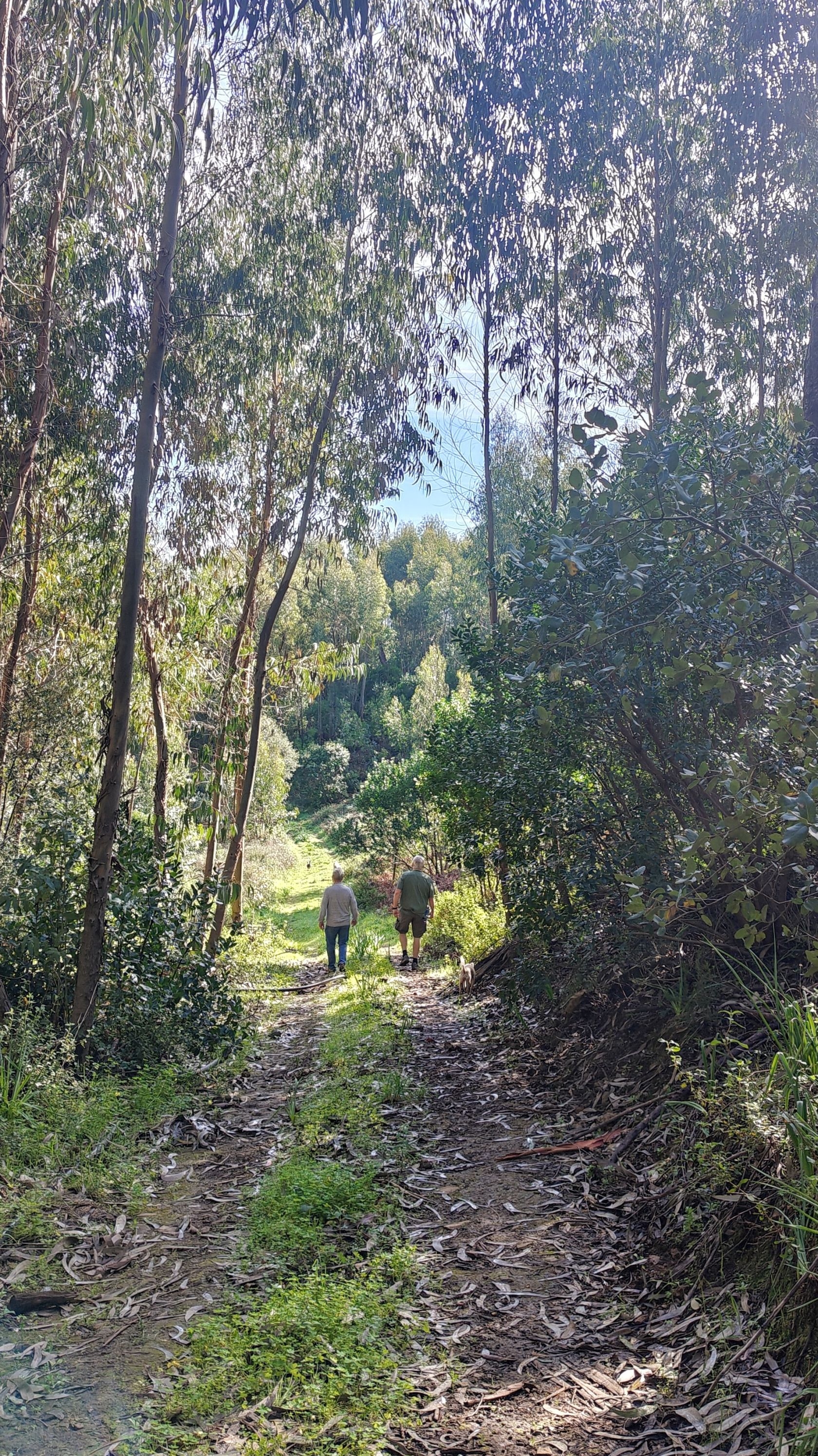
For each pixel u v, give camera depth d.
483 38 11.87
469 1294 3.94
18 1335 3.61
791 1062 3.88
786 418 6.88
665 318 12.46
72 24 6.98
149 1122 6.26
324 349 12.70
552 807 7.05
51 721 12.45
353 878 23.95
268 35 7.66
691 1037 5.56
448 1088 7.15
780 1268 3.45
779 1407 2.91
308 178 12.09
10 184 7.11
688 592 4.13
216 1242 4.49
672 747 5.52
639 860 6.30
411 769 20.27
